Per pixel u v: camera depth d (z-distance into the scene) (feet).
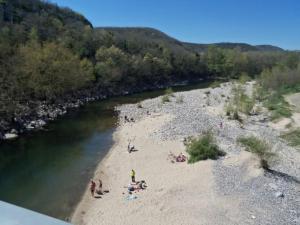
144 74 394.32
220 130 180.24
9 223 10.18
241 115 225.76
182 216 87.20
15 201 99.35
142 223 86.02
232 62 582.35
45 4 534.78
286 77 366.84
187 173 116.06
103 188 110.42
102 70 328.49
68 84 265.75
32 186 110.52
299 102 268.21
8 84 197.47
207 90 367.04
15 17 400.67
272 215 86.89
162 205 94.43
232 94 330.54
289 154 143.02
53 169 126.52
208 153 128.36
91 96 298.35
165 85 428.56
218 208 89.92
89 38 400.47
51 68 242.37
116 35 513.04
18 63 217.77
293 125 191.31
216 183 104.73
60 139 167.22
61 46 291.79
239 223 82.74
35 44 259.19
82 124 200.54
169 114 222.69
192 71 525.34
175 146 151.74
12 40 281.33
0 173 120.26
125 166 129.90
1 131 165.99
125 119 212.84
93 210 95.61
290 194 99.55
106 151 150.30
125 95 329.72
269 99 282.97
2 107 176.35
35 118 200.75
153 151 146.41
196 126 187.42
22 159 135.95
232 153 133.39
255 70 611.06
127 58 381.60
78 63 289.12
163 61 444.55
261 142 127.34
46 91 237.04
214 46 604.08
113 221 88.58
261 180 107.34
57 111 230.07
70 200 101.91
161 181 112.37
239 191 100.07
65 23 487.61
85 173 123.34
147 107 254.88
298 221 84.53
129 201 99.45
